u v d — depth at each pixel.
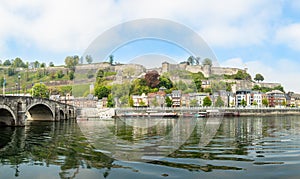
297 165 12.48
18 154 16.14
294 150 16.53
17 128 34.75
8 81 148.75
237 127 37.97
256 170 11.55
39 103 43.47
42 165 13.03
